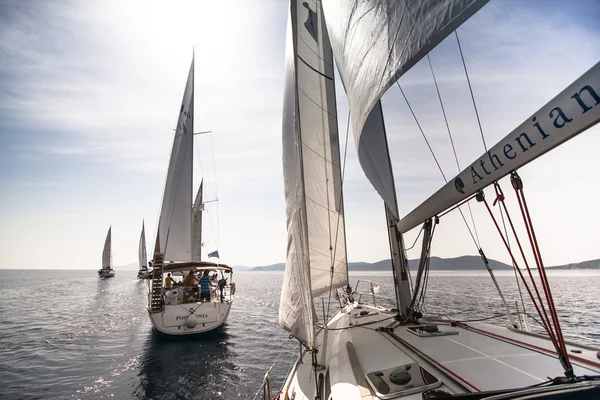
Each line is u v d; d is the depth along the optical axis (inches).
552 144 57.3
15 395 335.0
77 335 615.8
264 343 527.5
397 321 174.6
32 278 3693.4
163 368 406.3
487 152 73.1
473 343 131.1
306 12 222.8
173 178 791.7
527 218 66.0
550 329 65.1
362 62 93.5
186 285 625.3
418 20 72.4
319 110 227.8
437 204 104.0
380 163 152.7
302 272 117.0
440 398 75.9
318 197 221.3
